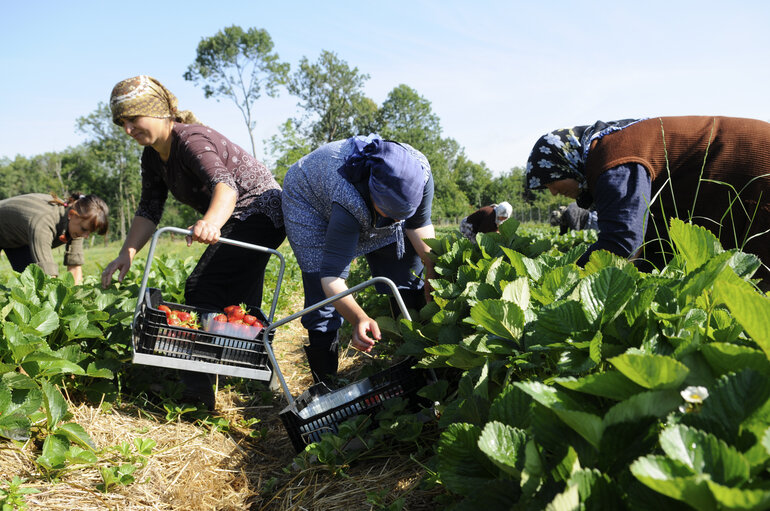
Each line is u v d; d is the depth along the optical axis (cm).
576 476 96
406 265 410
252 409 411
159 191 438
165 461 301
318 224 350
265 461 330
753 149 282
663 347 142
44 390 276
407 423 274
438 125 8394
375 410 296
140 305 318
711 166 285
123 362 388
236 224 396
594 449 114
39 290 376
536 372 191
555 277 186
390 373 301
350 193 295
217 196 355
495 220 742
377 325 321
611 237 266
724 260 155
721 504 79
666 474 89
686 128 290
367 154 288
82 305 370
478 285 258
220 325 326
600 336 135
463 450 145
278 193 412
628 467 107
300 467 294
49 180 9944
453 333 254
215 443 335
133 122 365
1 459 259
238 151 400
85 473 270
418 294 422
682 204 297
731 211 293
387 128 7906
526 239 367
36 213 488
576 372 138
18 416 265
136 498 260
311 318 369
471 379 196
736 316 113
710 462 90
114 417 335
